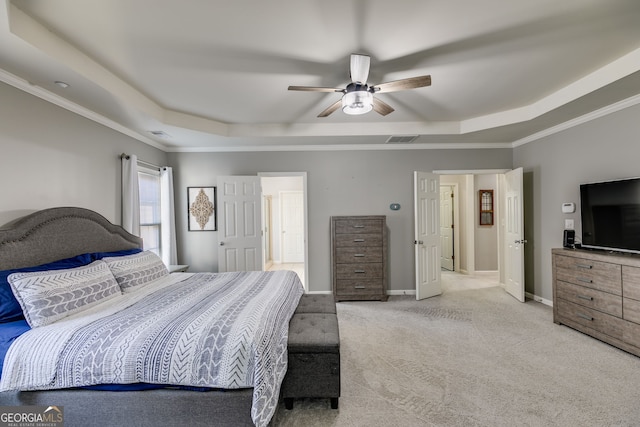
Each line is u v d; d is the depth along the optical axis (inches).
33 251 86.0
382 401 78.7
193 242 185.2
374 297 170.1
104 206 125.5
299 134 159.2
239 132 158.6
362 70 85.6
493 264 240.2
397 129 159.0
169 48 83.7
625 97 110.0
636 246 106.5
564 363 96.2
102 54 86.4
